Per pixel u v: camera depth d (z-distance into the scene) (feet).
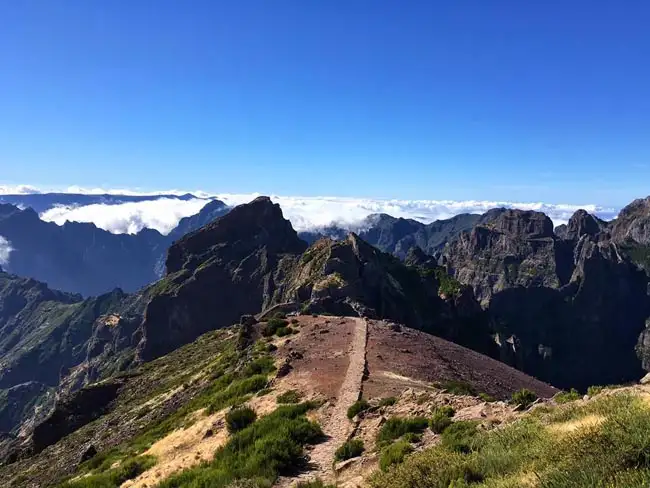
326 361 128.77
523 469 40.11
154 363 292.40
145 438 124.98
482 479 42.52
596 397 57.26
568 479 34.27
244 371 137.90
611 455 34.86
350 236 506.07
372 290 431.84
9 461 234.17
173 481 71.31
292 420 82.58
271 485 61.77
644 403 46.21
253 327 198.49
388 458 57.16
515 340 547.90
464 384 111.14
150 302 645.92
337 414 87.10
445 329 476.95
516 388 134.62
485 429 58.90
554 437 45.21
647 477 30.83
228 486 61.57
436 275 586.45
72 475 120.26
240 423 91.09
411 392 87.86
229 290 644.27
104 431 174.40
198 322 634.02
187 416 125.39
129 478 88.33
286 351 148.36
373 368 120.57
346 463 63.52
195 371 206.49
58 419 238.48
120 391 252.01
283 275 602.03
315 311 318.86
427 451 53.93
